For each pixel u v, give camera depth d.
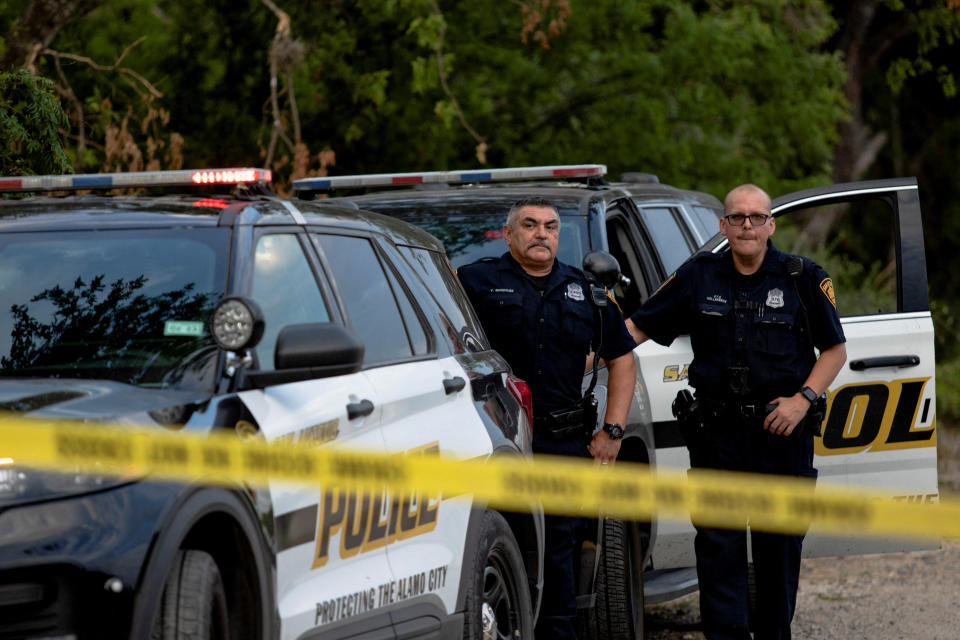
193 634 10.51
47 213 13.50
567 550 17.41
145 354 12.02
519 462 16.16
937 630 22.80
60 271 12.81
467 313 16.78
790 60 47.19
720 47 44.03
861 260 80.62
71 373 11.99
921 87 83.25
